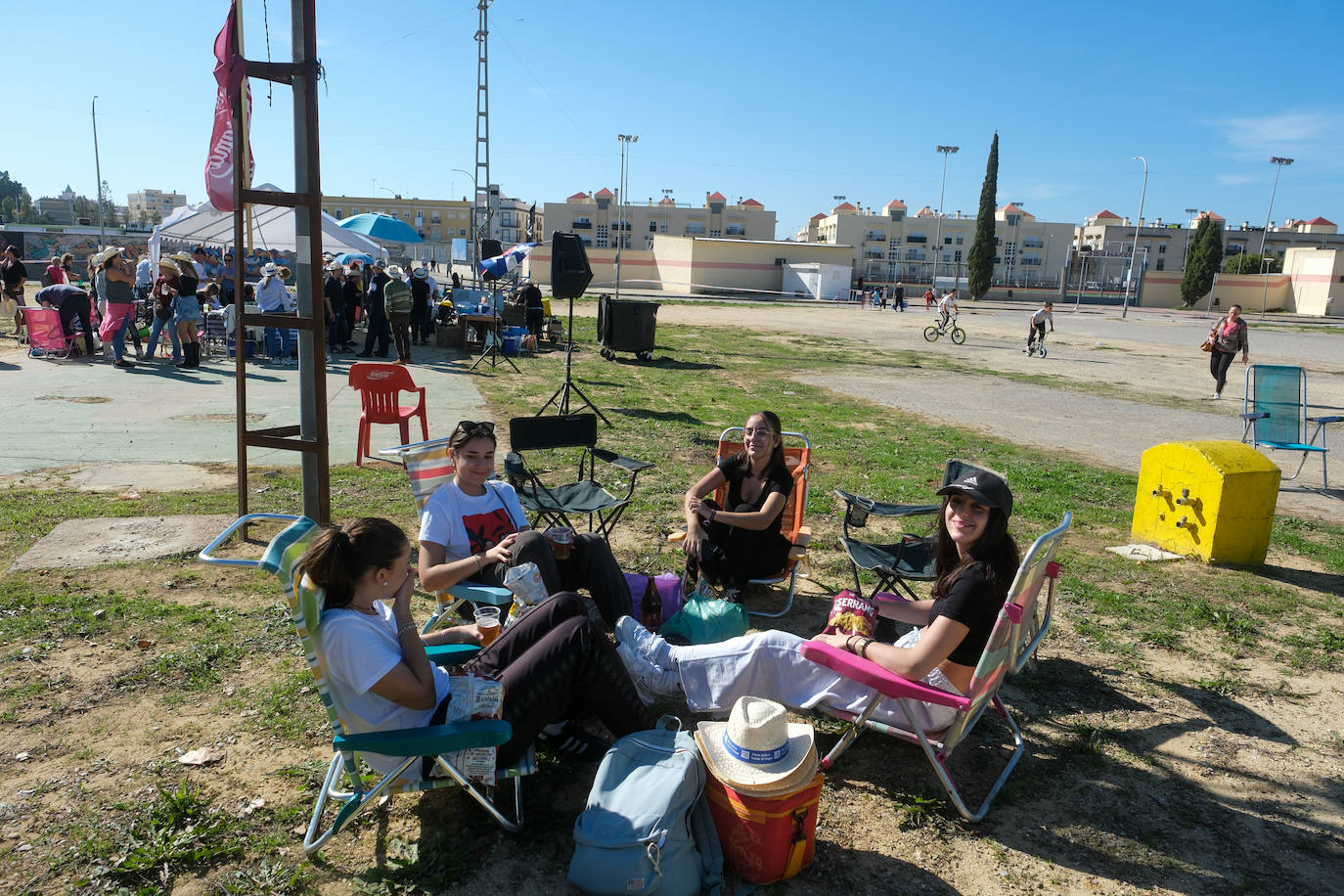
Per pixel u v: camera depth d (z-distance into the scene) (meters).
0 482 6.80
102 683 3.76
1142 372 20.22
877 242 87.75
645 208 87.75
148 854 2.67
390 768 2.77
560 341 20.39
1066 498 7.75
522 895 2.61
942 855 2.91
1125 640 4.74
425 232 105.12
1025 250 89.94
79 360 13.34
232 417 9.66
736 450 5.70
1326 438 11.68
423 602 4.87
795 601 5.16
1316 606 5.29
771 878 2.70
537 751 3.40
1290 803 3.27
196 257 20.81
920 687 2.85
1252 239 94.75
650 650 3.52
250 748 3.33
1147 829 3.09
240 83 5.30
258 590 4.86
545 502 5.01
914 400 14.19
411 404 11.07
